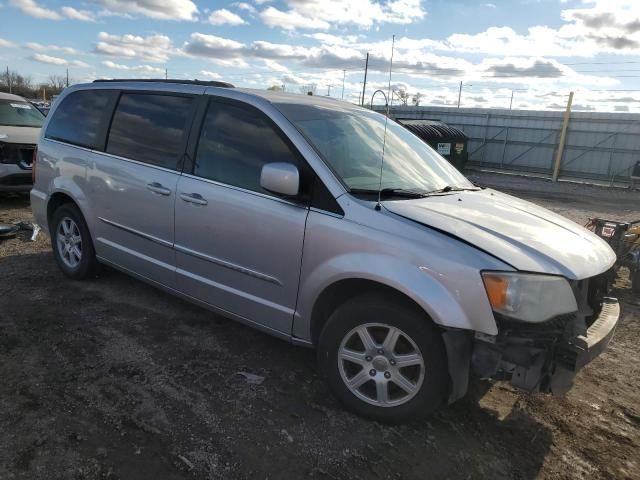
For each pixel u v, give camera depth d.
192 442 2.86
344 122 3.85
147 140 4.27
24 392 3.23
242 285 3.63
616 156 22.56
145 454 2.74
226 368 3.66
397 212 3.02
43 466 2.61
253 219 3.46
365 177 3.39
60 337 3.98
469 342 2.79
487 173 25.45
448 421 3.21
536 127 24.81
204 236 3.78
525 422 3.28
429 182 3.79
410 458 2.85
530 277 2.70
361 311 3.03
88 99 4.96
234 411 3.16
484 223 3.11
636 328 5.04
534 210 3.75
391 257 2.90
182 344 3.98
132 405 3.16
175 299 4.83
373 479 2.68
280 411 3.19
